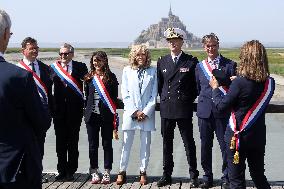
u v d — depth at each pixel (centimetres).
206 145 516
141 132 545
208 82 501
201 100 512
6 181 264
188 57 531
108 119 542
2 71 266
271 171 902
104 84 536
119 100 582
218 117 495
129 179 566
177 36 521
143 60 539
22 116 271
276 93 2775
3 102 262
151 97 541
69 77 541
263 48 377
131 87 543
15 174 265
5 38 269
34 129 282
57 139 555
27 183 272
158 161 981
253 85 374
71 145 556
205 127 511
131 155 1053
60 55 548
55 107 544
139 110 539
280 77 3991
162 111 531
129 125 541
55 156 1001
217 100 391
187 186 531
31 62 512
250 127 377
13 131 268
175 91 523
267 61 378
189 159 532
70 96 544
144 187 529
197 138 1215
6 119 265
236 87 377
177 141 1198
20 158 268
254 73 371
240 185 388
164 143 536
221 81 398
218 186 526
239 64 384
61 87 544
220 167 927
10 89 263
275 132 1388
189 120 528
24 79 268
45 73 521
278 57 8138
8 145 266
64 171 559
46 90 517
